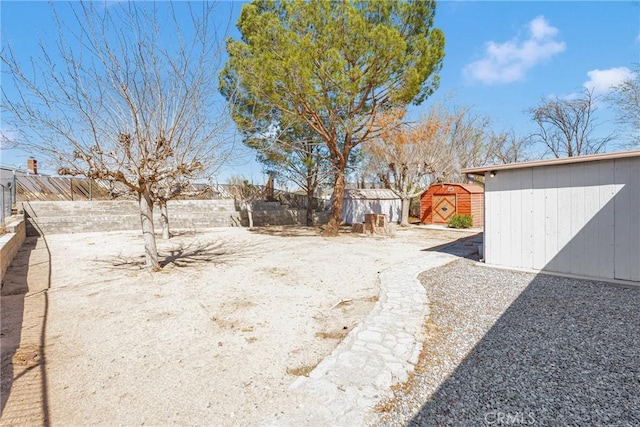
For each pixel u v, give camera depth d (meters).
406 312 3.72
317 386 2.28
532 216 5.69
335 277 5.52
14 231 8.34
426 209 16.97
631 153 4.58
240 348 2.93
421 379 2.36
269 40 8.67
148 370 2.55
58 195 13.98
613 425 1.86
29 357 2.74
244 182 17.67
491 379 2.35
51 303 4.19
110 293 4.63
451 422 1.91
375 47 8.42
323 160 14.29
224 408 2.07
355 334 3.13
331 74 8.41
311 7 8.46
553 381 2.31
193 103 5.62
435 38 9.47
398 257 7.28
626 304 3.88
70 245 9.18
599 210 5.01
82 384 2.35
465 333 3.15
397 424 1.90
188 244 9.50
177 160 5.70
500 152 21.05
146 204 5.97
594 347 2.82
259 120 10.83
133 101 5.13
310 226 15.54
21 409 2.06
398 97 9.04
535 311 3.72
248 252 8.10
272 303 4.18
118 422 1.95
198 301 4.27
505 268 5.88
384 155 14.95
